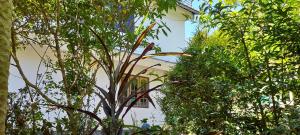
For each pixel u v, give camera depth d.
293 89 3.79
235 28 3.99
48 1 3.91
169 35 13.16
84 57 3.97
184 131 4.54
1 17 1.55
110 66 3.01
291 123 3.29
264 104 3.87
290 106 3.60
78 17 3.79
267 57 3.90
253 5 3.88
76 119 3.44
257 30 3.93
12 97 3.93
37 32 3.99
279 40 3.80
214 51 4.49
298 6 4.09
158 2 3.36
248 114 3.94
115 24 3.73
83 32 3.73
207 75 4.73
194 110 4.38
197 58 5.16
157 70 11.87
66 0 3.88
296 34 3.68
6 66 1.54
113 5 3.74
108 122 2.86
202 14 4.26
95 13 3.72
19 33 4.01
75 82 3.78
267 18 3.77
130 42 3.71
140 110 10.98
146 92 3.02
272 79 3.85
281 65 3.86
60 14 3.92
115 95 2.97
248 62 3.99
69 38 3.95
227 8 3.97
